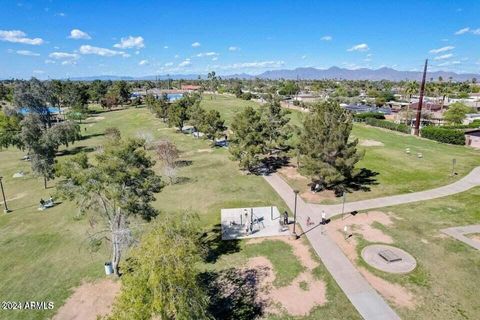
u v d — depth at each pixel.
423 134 67.75
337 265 23.61
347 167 35.50
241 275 22.91
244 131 45.16
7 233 31.30
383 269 22.86
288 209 33.88
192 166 50.91
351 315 18.75
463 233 27.59
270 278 22.45
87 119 109.69
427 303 19.50
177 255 14.49
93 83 173.00
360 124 85.62
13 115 70.88
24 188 45.53
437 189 38.31
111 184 21.06
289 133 56.97
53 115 112.31
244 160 44.28
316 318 18.70
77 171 21.38
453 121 78.62
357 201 35.25
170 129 83.12
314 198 36.50
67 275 23.91
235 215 32.91
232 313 19.41
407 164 48.38
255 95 150.00
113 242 23.30
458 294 20.20
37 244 28.75
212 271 23.50
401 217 31.08
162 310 14.23
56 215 35.12
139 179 22.34
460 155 53.09
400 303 19.59
